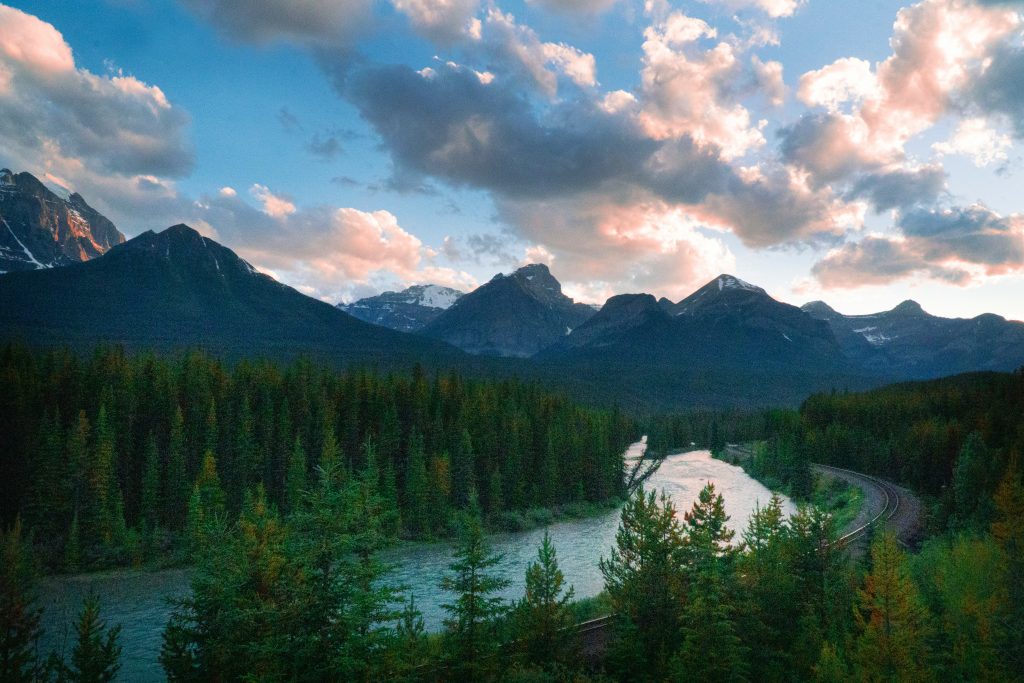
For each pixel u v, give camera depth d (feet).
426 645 105.70
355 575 88.02
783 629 118.52
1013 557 120.37
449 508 322.34
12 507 262.26
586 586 204.95
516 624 116.57
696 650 99.96
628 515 135.74
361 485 95.20
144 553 250.16
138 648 161.99
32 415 287.28
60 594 210.38
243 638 86.58
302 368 413.80
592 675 112.06
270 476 325.83
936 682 96.68
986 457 292.61
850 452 466.70
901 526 244.63
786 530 139.64
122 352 387.55
